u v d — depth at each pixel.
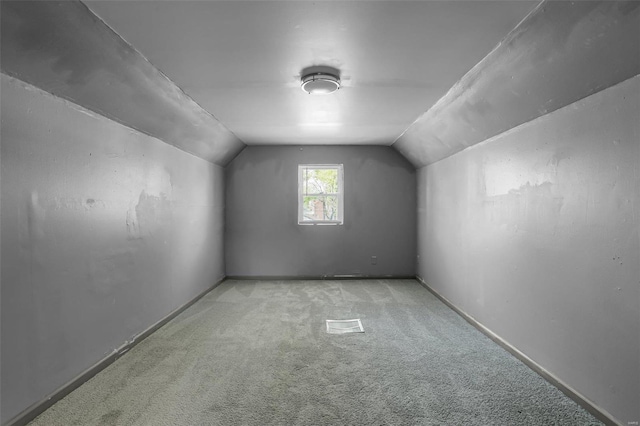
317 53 2.32
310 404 2.16
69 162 2.30
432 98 3.26
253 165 5.76
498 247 3.13
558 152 2.34
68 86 2.18
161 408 2.11
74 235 2.35
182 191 4.12
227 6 1.76
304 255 5.78
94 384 2.39
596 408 2.01
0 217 1.83
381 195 5.78
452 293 4.21
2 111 1.83
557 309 2.36
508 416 2.03
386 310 4.12
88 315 2.49
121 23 1.91
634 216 1.79
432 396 2.25
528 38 2.00
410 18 1.89
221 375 2.53
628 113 1.81
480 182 3.47
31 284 2.01
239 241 5.77
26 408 1.97
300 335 3.32
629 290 1.81
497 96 2.69
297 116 3.89
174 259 3.90
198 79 2.77
